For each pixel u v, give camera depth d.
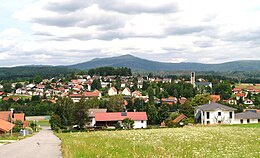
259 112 119.56
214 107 100.88
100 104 166.00
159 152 19.47
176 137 36.91
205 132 46.81
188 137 36.66
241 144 28.53
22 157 23.55
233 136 39.09
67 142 33.59
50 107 182.00
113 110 151.25
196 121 106.94
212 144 28.41
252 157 19.45
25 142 40.78
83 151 22.05
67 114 126.38
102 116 120.31
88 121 113.19
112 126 119.56
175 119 118.06
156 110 129.88
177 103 165.12
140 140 33.12
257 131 49.16
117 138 36.94
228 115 100.62
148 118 126.56
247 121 101.88
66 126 122.81
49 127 135.38
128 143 29.50
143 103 162.00
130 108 158.62
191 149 23.75
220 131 49.34
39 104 187.12
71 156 19.83
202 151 21.69
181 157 18.31
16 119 109.69
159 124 126.00
